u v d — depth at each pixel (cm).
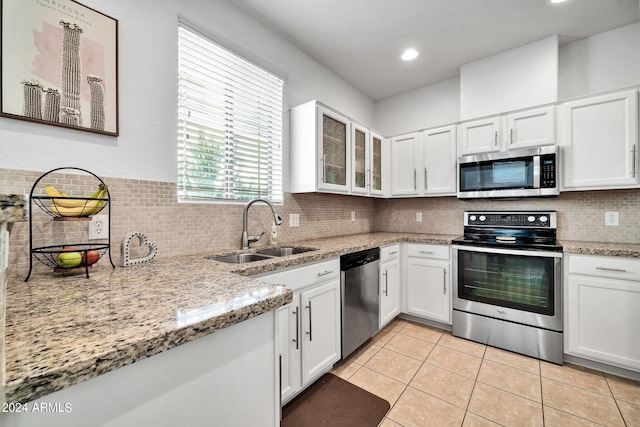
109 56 136
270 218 221
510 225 254
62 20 123
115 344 52
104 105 134
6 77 110
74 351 49
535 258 203
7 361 45
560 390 165
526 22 213
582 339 188
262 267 137
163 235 156
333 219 287
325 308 178
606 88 223
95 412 51
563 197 238
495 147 242
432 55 258
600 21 212
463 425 139
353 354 210
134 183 145
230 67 196
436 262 252
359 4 194
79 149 127
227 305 74
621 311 176
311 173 220
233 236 192
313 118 220
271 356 85
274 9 198
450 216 304
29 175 114
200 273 114
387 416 147
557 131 217
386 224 352
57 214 117
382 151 312
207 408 68
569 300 193
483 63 263
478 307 227
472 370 188
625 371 177
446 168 273
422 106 326
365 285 217
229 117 196
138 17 148
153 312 69
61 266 108
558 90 241
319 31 223
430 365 194
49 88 119
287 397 150
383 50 250
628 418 142
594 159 203
